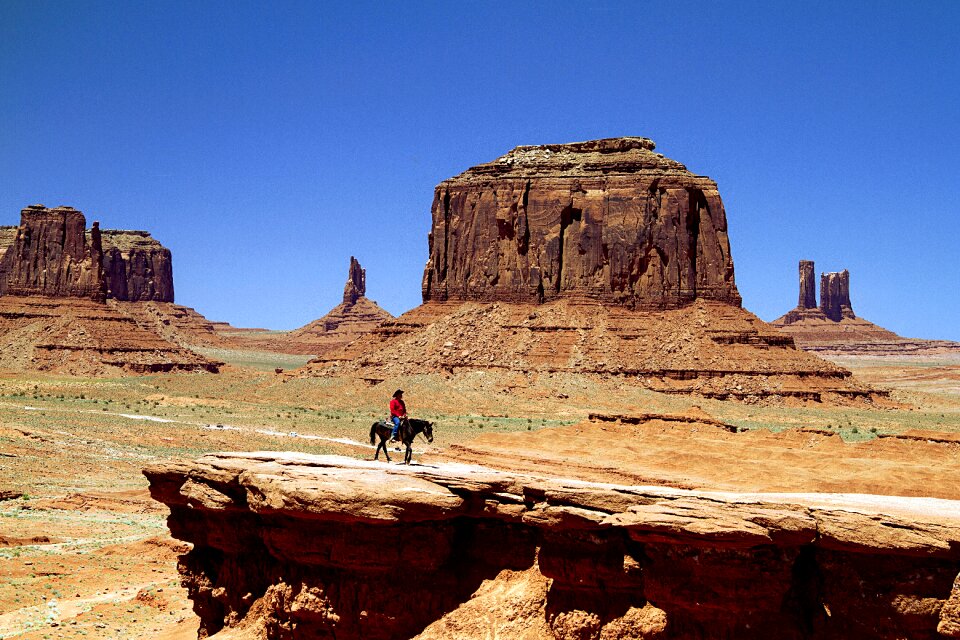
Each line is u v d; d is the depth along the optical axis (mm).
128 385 163375
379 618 26922
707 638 23578
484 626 26531
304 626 27859
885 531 22312
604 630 24781
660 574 24000
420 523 27031
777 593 23188
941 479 54375
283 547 27891
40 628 36812
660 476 57812
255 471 28703
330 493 26391
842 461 61219
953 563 22109
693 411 98000
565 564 25375
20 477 76375
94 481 78250
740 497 24266
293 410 133125
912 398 152250
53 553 50844
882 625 22469
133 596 41500
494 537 27500
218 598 30625
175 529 32031
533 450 75875
